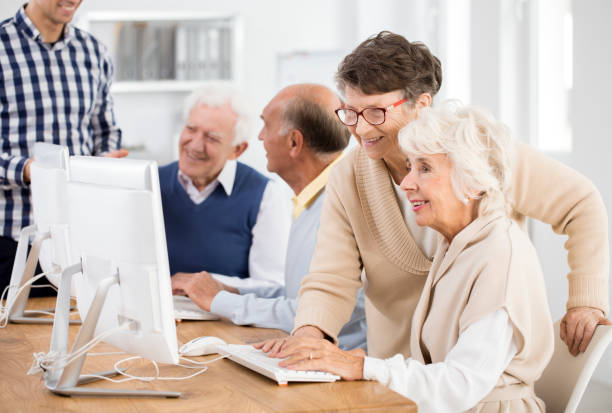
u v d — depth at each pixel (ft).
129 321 4.66
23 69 9.26
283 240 9.15
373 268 6.67
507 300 4.93
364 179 6.60
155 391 4.66
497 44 15.14
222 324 7.06
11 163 8.57
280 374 4.84
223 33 18.02
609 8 11.63
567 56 14.78
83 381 4.95
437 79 6.11
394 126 5.99
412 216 6.53
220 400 4.55
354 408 4.38
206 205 9.11
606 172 11.85
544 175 6.01
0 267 8.97
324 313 6.26
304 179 8.04
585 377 5.45
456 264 5.37
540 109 14.84
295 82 18.34
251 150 18.39
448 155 5.24
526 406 5.19
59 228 6.42
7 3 16.97
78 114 9.67
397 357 5.09
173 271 9.12
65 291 5.09
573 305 5.93
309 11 18.56
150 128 18.24
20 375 5.21
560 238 13.19
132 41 17.75
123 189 4.47
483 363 4.87
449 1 17.58
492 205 5.27
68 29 9.57
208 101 8.95
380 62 5.83
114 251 4.61
